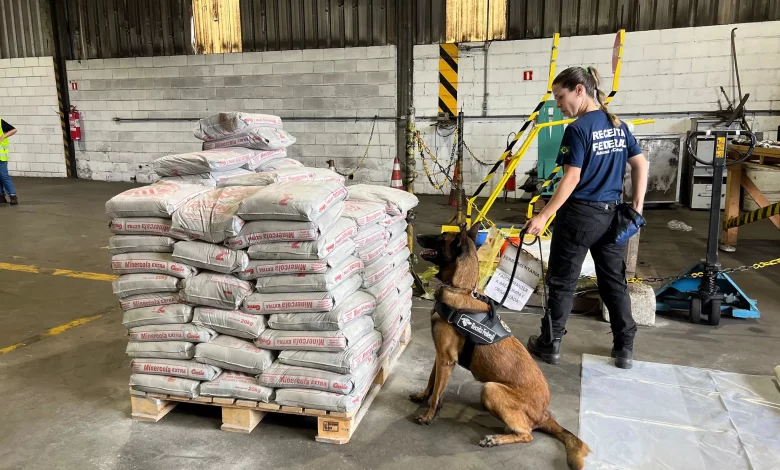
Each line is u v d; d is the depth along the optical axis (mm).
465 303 2504
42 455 2367
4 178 8664
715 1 8172
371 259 2793
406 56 9555
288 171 2822
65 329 3822
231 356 2434
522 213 8195
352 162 10281
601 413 2656
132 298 2574
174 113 11102
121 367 3248
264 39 10258
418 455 2350
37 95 11836
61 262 5523
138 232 2529
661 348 3449
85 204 8859
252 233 2340
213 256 2402
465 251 2562
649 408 2705
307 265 2326
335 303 2369
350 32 9773
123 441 2471
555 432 2400
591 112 2889
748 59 8180
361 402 2605
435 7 9281
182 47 10773
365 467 2268
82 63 11414
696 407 2711
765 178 7062
